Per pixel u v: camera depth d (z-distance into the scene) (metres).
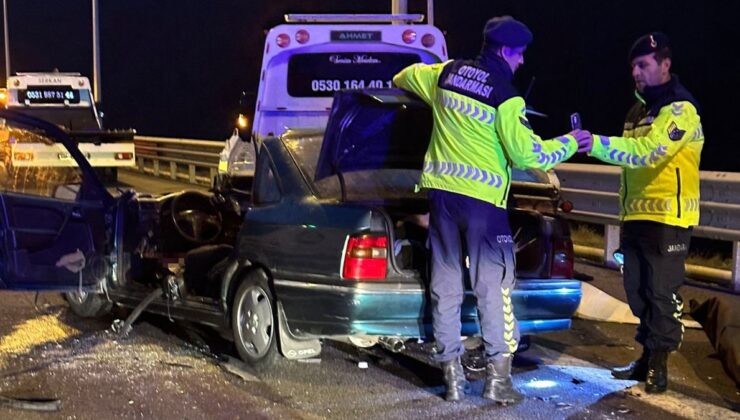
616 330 7.45
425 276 5.57
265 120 10.81
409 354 6.59
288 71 10.74
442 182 5.32
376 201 5.71
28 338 7.00
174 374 6.10
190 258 6.79
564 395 5.75
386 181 6.14
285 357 6.08
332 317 5.57
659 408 5.52
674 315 5.76
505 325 5.46
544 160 5.20
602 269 10.09
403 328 5.57
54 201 6.85
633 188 5.84
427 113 6.16
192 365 6.32
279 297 5.88
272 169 6.24
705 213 9.09
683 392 5.83
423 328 5.60
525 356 6.68
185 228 7.45
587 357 6.67
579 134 5.34
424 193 6.04
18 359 6.43
